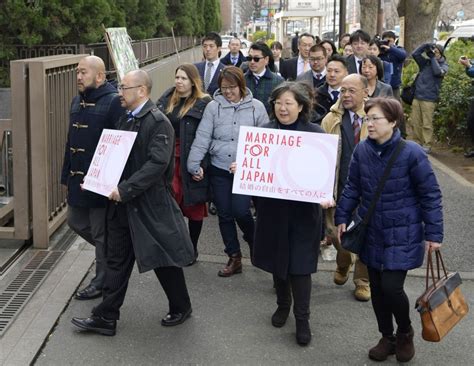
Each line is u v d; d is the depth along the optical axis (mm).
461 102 11641
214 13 41375
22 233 6559
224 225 6016
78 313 5195
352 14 51844
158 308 5352
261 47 7125
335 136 4578
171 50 23250
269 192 4613
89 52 10781
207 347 4711
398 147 4211
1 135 6699
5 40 10508
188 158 5902
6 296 5469
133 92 4605
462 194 8727
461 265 6352
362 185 4340
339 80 6238
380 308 4484
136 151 4594
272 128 4703
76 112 5242
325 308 5410
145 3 17672
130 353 4602
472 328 5070
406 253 4223
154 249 4609
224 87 5844
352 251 4387
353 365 4492
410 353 4473
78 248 6637
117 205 4664
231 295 5645
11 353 4539
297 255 4648
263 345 4754
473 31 24000
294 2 32000
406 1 16703
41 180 6469
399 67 11312
